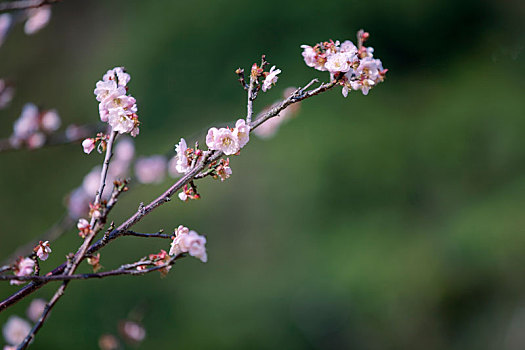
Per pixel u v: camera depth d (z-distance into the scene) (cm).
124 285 666
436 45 950
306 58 157
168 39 919
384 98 888
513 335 664
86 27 994
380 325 702
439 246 738
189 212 746
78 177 767
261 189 788
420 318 702
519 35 919
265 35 896
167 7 949
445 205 791
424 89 912
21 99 881
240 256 748
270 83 154
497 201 759
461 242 728
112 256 683
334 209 784
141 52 929
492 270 703
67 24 991
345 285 716
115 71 154
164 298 680
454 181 800
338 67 151
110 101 148
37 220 750
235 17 910
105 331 608
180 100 861
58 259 654
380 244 743
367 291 710
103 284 654
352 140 815
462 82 895
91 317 620
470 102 850
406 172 804
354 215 777
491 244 715
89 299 632
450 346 693
